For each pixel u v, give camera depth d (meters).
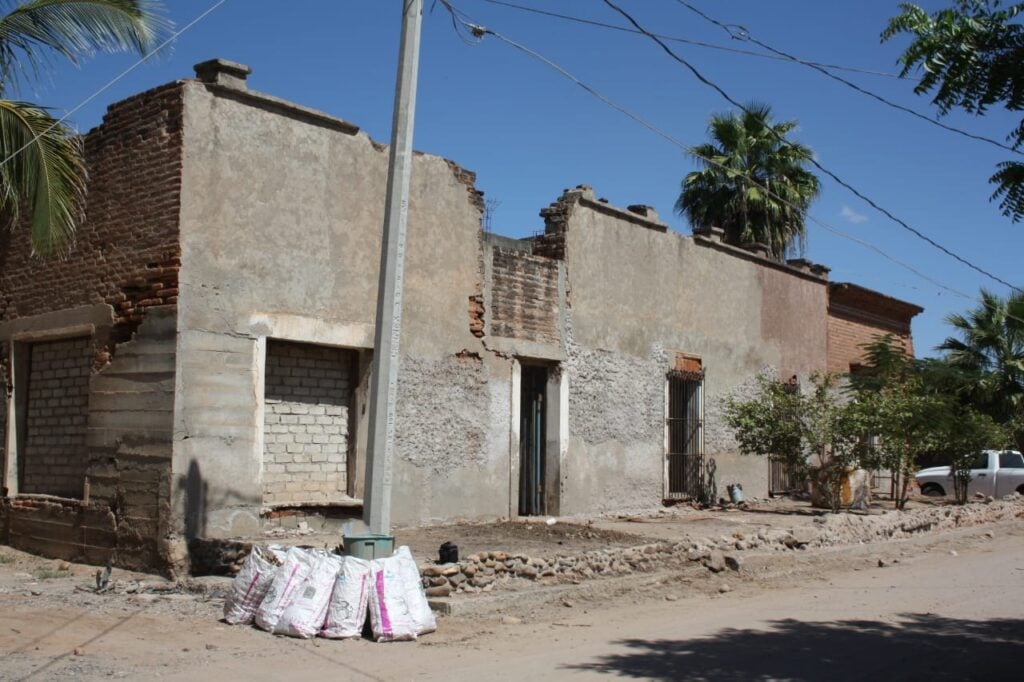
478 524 14.24
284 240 12.12
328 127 12.72
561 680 7.09
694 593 11.49
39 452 13.41
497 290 15.01
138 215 11.65
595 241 16.97
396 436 13.31
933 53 7.41
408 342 13.56
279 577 8.60
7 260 13.91
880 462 18.78
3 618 8.52
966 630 9.47
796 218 28.38
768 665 7.75
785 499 21.66
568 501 15.96
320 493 12.73
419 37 9.68
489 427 14.70
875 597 11.47
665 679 7.20
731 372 20.56
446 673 7.25
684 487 19.05
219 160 11.53
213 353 11.32
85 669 6.95
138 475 11.29
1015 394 26.94
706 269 20.02
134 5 11.12
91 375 12.06
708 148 28.75
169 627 8.50
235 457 11.45
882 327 27.23
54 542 12.53
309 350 12.77
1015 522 20.80
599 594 10.87
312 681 6.88
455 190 14.45
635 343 17.81
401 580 8.64
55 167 11.21
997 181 7.49
